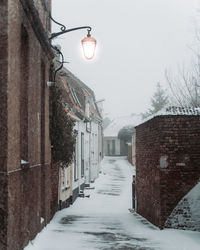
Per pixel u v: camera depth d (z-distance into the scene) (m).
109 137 79.81
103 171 48.72
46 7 14.78
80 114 24.98
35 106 10.70
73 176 23.28
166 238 10.85
